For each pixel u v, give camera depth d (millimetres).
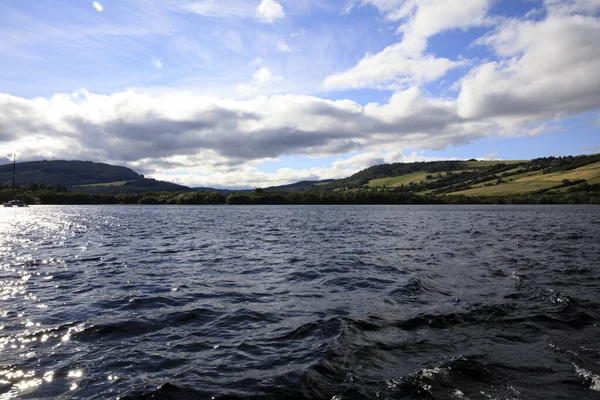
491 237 33906
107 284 15297
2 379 7137
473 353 8109
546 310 11117
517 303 11898
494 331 9492
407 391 6555
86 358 8141
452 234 37219
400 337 9172
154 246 28484
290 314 11258
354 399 6344
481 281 15258
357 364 7672
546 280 15273
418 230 42594
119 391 6711
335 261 21031
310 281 15859
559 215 77375
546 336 9094
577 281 15070
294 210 116812
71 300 12797
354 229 44594
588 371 7180
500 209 115375
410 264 19672
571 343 8641
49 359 8070
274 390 6695
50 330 9859
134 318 10867
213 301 12758
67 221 62156
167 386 6871
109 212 102188
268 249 26688
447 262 20188
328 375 7230
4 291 14023
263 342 9055
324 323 10289
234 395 6547
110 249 26609
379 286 14727
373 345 8656
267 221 62312
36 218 71875
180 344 8984
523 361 7680
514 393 6406
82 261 21188
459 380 6910
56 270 18391
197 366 7746
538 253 23281
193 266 19672
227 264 20266
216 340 9227
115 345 8914
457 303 12039
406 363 7668
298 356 8156
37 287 14711
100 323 10430
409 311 11297
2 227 48438
